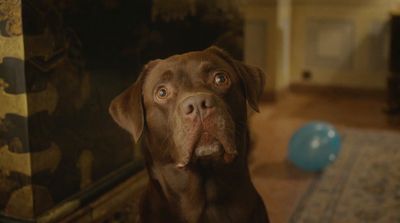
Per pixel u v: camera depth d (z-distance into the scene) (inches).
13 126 86.3
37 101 86.3
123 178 109.6
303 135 167.9
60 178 93.6
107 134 104.9
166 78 67.7
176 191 71.2
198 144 62.6
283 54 271.9
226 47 151.6
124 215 108.8
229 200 71.4
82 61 95.3
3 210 91.4
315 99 269.7
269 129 214.5
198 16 134.4
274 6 256.2
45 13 85.7
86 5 94.9
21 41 82.0
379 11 263.6
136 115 70.7
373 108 251.3
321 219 135.3
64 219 93.7
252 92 72.9
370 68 270.7
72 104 94.2
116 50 104.5
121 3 104.3
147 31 113.7
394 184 157.2
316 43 278.7
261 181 160.4
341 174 165.6
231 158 64.8
